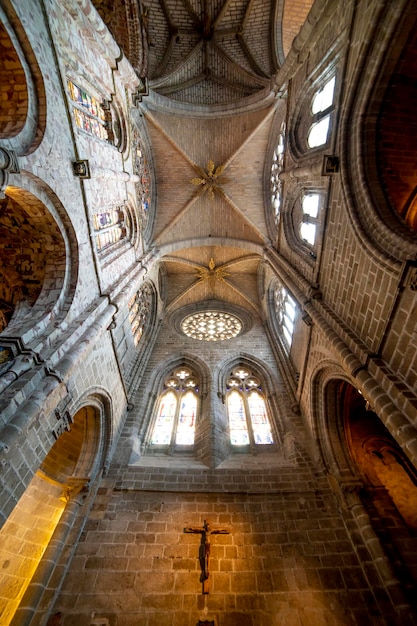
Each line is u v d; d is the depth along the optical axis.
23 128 7.30
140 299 18.38
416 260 6.67
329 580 8.73
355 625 7.83
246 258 22.38
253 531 9.96
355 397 12.84
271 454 13.37
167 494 11.09
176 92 20.19
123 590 8.48
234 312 23.28
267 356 18.52
